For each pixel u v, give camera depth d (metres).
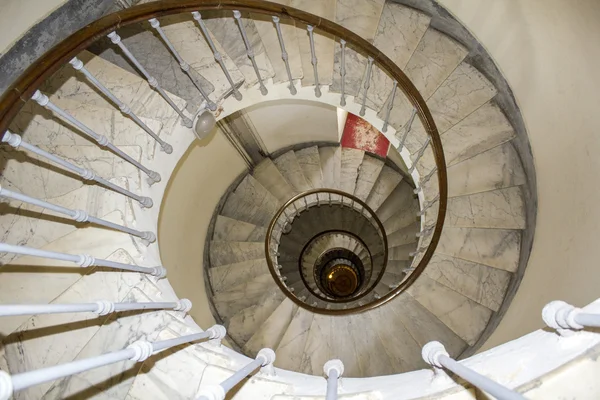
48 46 2.77
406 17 3.88
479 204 3.66
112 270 2.09
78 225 2.23
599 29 2.29
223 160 4.95
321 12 3.67
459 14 3.69
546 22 2.82
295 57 3.39
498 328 3.33
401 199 5.85
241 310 4.73
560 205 2.92
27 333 1.91
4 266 2.06
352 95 3.53
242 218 5.42
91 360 1.21
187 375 1.80
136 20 2.24
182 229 4.41
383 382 1.75
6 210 2.22
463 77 3.83
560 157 2.93
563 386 1.23
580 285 2.43
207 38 2.63
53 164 2.39
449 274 3.71
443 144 3.72
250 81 3.18
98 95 2.74
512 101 3.56
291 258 6.40
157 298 2.07
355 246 7.13
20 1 2.59
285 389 1.75
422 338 3.71
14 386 0.90
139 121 2.55
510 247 3.62
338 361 1.74
